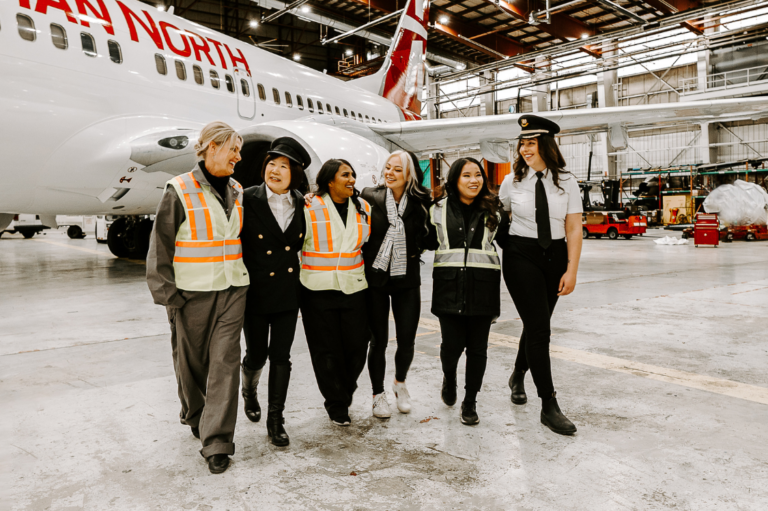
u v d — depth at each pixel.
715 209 16.38
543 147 2.34
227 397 2.03
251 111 8.10
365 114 11.45
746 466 1.93
